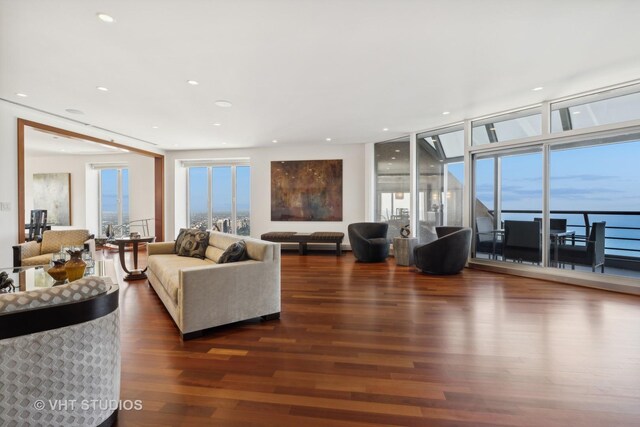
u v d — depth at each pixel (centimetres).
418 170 632
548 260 452
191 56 290
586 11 227
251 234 781
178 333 266
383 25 243
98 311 146
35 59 292
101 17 227
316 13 226
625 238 454
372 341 248
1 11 217
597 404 167
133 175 820
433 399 172
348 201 743
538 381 190
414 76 341
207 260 409
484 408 164
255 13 225
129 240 466
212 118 501
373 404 168
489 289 399
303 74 334
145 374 199
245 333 266
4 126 420
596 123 400
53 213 857
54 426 132
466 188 538
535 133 457
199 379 193
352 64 311
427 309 324
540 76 343
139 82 350
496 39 265
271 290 298
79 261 218
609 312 309
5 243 420
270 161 770
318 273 501
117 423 153
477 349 233
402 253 564
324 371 202
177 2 211
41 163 862
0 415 121
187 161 822
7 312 122
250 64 308
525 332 263
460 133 560
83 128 553
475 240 542
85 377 141
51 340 131
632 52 289
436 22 239
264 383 188
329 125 555
